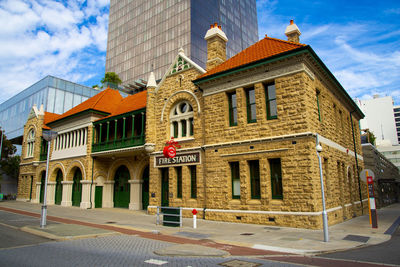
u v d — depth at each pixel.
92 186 28.08
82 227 14.84
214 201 17.39
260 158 15.84
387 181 33.97
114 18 86.56
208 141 18.33
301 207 14.15
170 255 9.10
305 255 9.15
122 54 80.69
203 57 67.12
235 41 81.62
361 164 26.66
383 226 15.28
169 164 20.48
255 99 16.67
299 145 14.65
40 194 35.56
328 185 16.30
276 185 15.45
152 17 75.12
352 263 7.97
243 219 15.94
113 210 25.28
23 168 39.31
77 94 55.53
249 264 8.00
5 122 63.53
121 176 28.88
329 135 17.86
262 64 16.12
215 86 18.52
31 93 55.06
